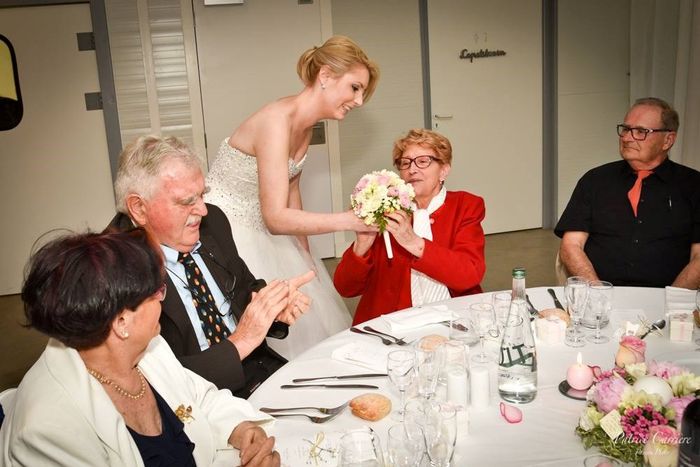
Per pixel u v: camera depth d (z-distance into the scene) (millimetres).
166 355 1500
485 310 1784
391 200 2203
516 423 1404
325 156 5645
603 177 2889
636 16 5809
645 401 1233
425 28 5648
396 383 1454
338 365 1729
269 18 5277
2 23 4957
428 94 5777
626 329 1783
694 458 984
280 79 5395
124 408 1294
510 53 5918
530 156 6191
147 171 1745
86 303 1141
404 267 2455
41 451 1133
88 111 5199
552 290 2186
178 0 5098
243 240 2773
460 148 5977
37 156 5191
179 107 5273
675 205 2746
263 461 1293
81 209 5344
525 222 6336
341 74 2527
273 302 1820
